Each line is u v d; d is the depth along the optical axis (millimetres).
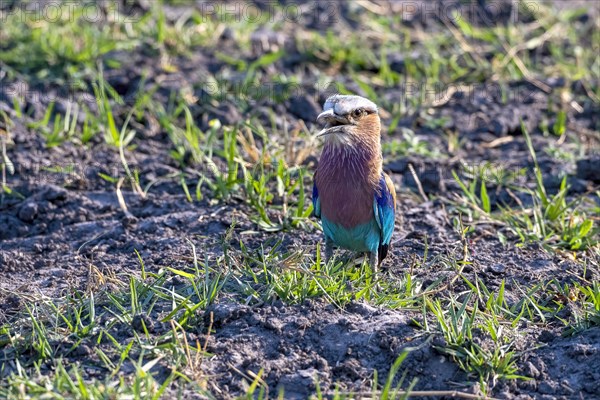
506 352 8930
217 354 8875
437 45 17375
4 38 16438
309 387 8508
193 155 13289
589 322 9422
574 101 15742
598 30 18391
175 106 14953
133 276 9945
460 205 12414
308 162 13086
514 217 12000
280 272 9867
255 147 12977
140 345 8758
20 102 14742
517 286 10188
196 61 16344
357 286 10000
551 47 17391
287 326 9195
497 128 14812
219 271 10148
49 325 9227
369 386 8586
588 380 8742
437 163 13680
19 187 12703
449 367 8766
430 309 9570
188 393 8320
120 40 16516
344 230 10398
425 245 10930
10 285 10383
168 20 17625
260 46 16938
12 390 8148
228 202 12148
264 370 8695
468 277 10445
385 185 10375
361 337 9031
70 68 15539
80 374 8531
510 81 16234
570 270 10648
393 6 19047
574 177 13219
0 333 9070
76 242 11461
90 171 13164
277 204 12070
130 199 12492
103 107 14312
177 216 11867
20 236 11820
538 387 8703
